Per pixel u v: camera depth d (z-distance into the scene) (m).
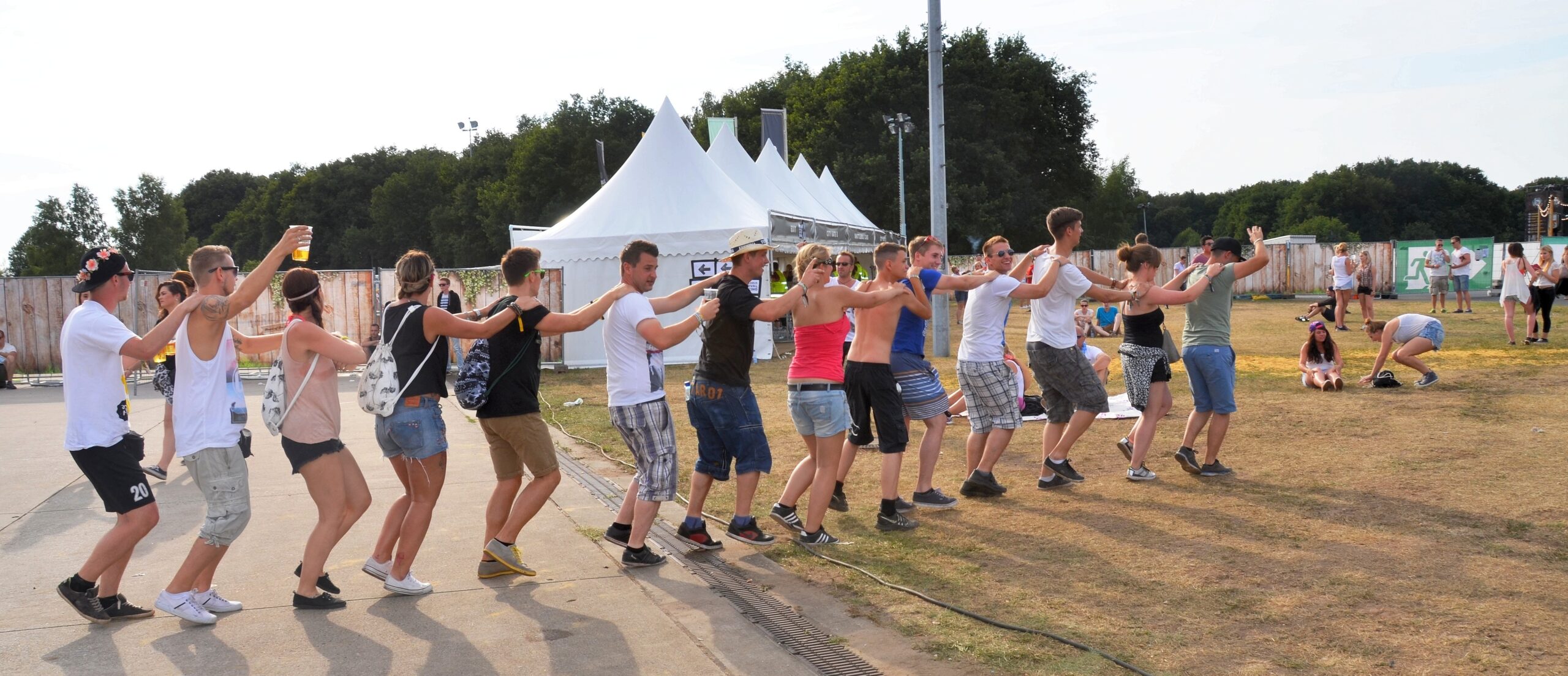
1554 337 15.32
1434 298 21.94
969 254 43.97
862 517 6.00
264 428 10.07
